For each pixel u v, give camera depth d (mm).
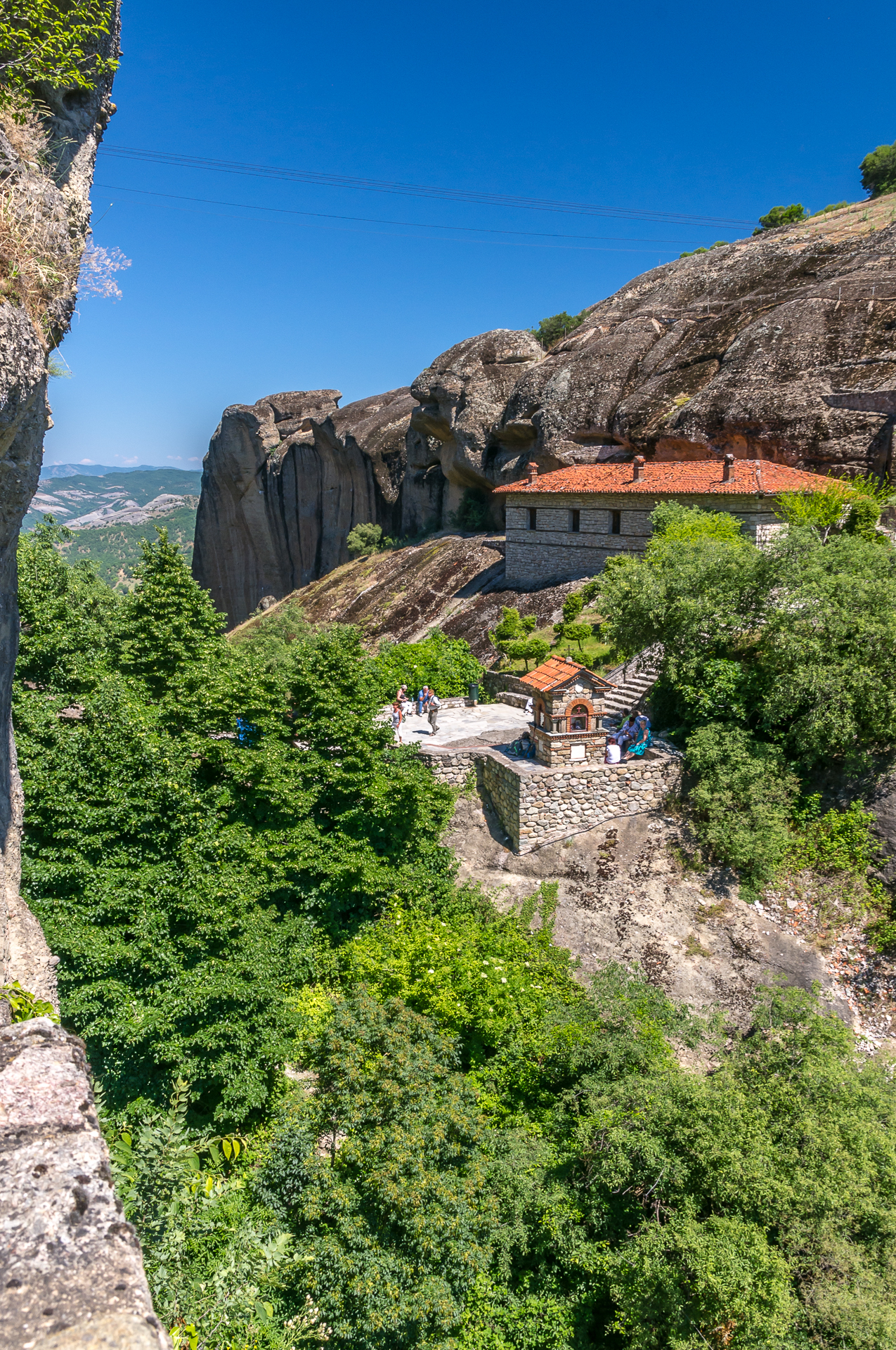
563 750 20312
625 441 44531
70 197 8445
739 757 20328
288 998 15258
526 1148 13531
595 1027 15188
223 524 91500
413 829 19219
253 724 17875
